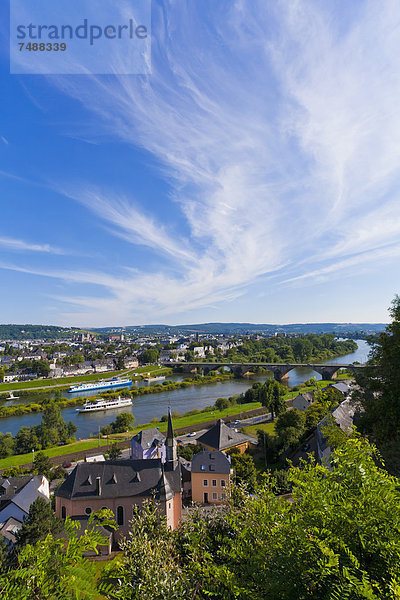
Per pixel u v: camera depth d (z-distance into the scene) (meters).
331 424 17.52
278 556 8.84
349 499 9.38
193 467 58.38
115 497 48.25
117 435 98.44
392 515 8.56
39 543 7.65
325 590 7.89
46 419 97.50
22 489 53.06
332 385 111.06
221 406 117.12
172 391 167.50
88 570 7.33
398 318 32.03
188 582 10.16
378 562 8.26
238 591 8.15
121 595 8.96
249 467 58.84
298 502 10.38
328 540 8.26
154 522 15.51
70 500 48.03
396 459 23.66
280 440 68.44
